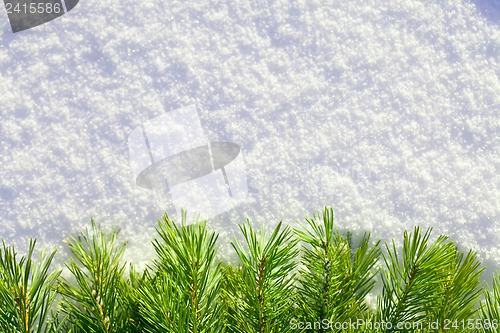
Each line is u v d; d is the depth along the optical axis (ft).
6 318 6.73
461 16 7.69
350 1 7.67
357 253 6.95
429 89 7.64
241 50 7.60
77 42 7.55
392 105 7.61
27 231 7.43
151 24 7.59
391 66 7.64
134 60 7.56
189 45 7.59
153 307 6.79
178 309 6.71
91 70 7.54
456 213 7.55
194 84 7.56
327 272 6.86
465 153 7.61
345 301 6.92
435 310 6.93
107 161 7.49
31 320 6.75
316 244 6.84
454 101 7.64
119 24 7.57
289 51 7.62
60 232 7.44
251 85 7.57
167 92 7.55
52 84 7.52
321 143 7.56
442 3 7.70
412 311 6.89
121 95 7.54
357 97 7.61
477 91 7.65
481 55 7.68
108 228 7.45
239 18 7.62
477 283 6.97
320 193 7.52
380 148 7.58
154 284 6.95
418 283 6.81
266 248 6.72
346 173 7.55
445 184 7.57
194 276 6.69
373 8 7.68
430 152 7.59
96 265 6.92
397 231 7.52
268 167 7.53
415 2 7.70
